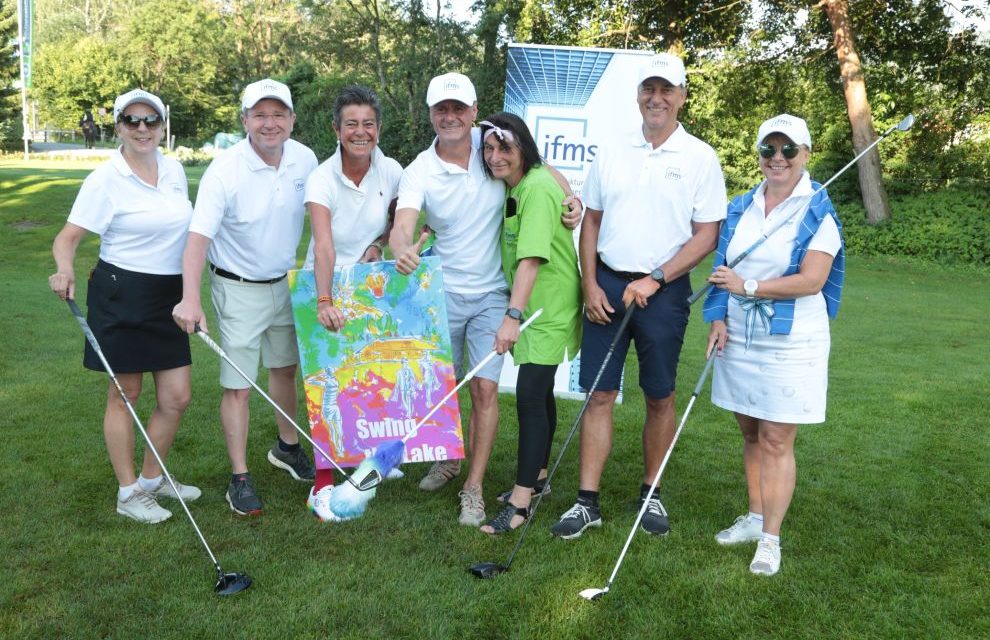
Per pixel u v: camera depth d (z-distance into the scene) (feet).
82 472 13.76
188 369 12.44
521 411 12.21
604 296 11.98
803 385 10.64
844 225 57.00
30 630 9.14
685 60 64.18
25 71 111.96
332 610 9.68
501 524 11.98
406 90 89.71
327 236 12.21
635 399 19.67
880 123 62.54
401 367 12.50
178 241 11.93
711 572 10.77
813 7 56.13
